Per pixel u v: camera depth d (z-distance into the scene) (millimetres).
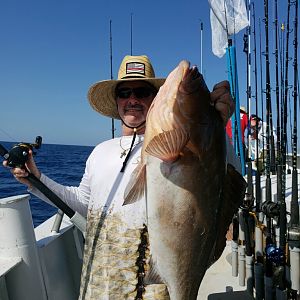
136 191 971
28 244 1315
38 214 4715
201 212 906
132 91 1175
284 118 1733
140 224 1041
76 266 1750
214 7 2324
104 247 1068
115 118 1496
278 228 1453
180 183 905
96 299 1054
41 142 1267
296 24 1732
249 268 1526
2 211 1283
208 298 1495
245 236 1548
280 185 1403
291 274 1248
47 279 1421
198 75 923
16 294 1302
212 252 933
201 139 899
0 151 1189
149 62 1217
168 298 1006
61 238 1652
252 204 1607
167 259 920
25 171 1194
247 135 2486
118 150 1162
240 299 1476
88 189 1259
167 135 870
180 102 899
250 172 1777
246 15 2332
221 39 2387
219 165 917
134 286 1022
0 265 1249
